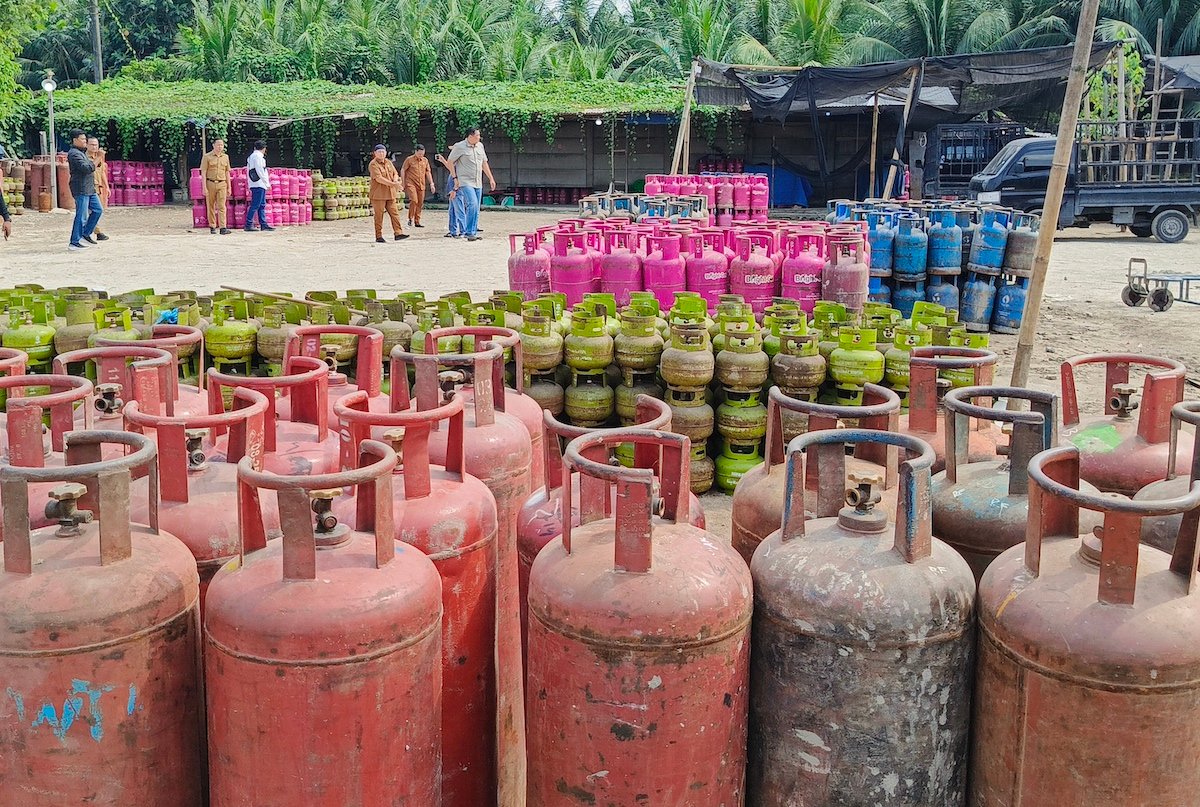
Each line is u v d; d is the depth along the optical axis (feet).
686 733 7.42
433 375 9.93
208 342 17.80
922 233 36.63
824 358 19.02
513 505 10.50
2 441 10.91
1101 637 6.91
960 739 7.91
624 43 152.97
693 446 19.48
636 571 7.38
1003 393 9.48
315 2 151.43
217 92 121.60
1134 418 11.38
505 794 10.76
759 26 138.41
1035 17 118.62
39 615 6.98
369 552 7.61
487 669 9.31
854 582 7.52
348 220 90.63
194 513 8.51
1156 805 7.07
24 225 78.07
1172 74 84.79
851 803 7.75
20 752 7.17
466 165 68.74
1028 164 70.13
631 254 27.55
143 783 7.48
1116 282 51.24
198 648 7.97
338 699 7.09
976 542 9.02
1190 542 7.07
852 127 107.45
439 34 136.87
